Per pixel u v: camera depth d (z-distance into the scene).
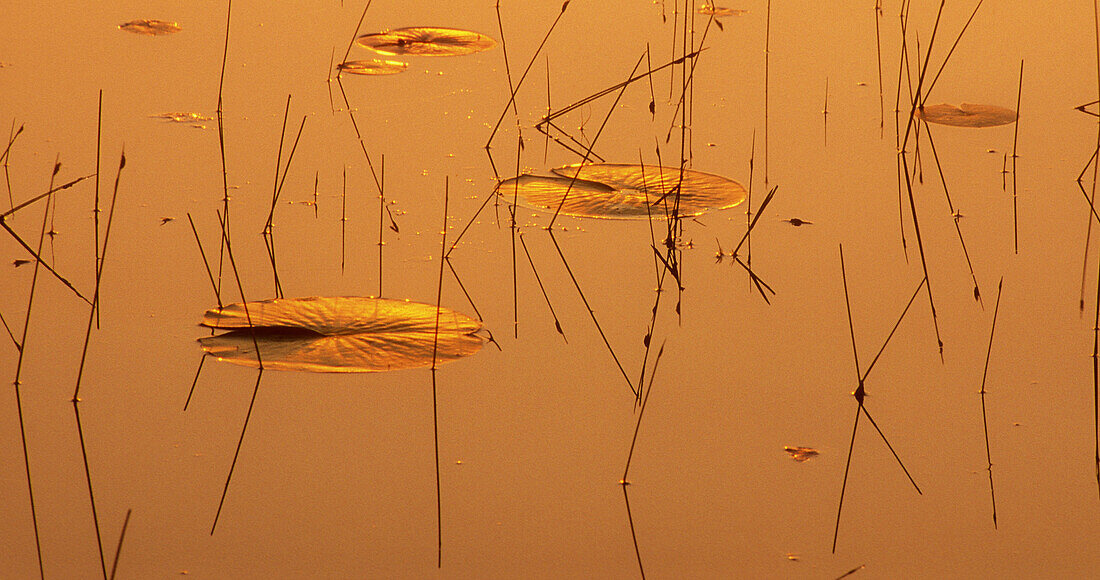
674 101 5.82
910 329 5.32
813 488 5.12
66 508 4.83
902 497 5.07
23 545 4.59
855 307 5.36
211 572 4.45
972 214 5.51
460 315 5.33
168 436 5.18
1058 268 5.41
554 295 5.37
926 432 5.20
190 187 5.54
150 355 5.26
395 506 4.94
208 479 5.07
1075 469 5.16
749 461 5.17
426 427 5.20
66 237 5.43
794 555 4.66
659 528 4.83
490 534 4.77
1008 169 5.61
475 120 5.75
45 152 5.60
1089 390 5.24
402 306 5.34
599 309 5.35
